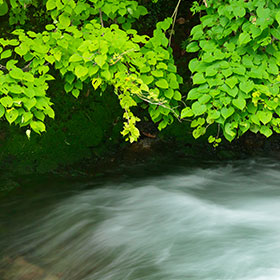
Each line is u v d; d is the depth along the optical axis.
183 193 6.53
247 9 3.85
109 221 5.63
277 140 8.45
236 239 4.95
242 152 8.13
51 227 5.60
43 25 7.80
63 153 7.48
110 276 4.35
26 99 3.69
